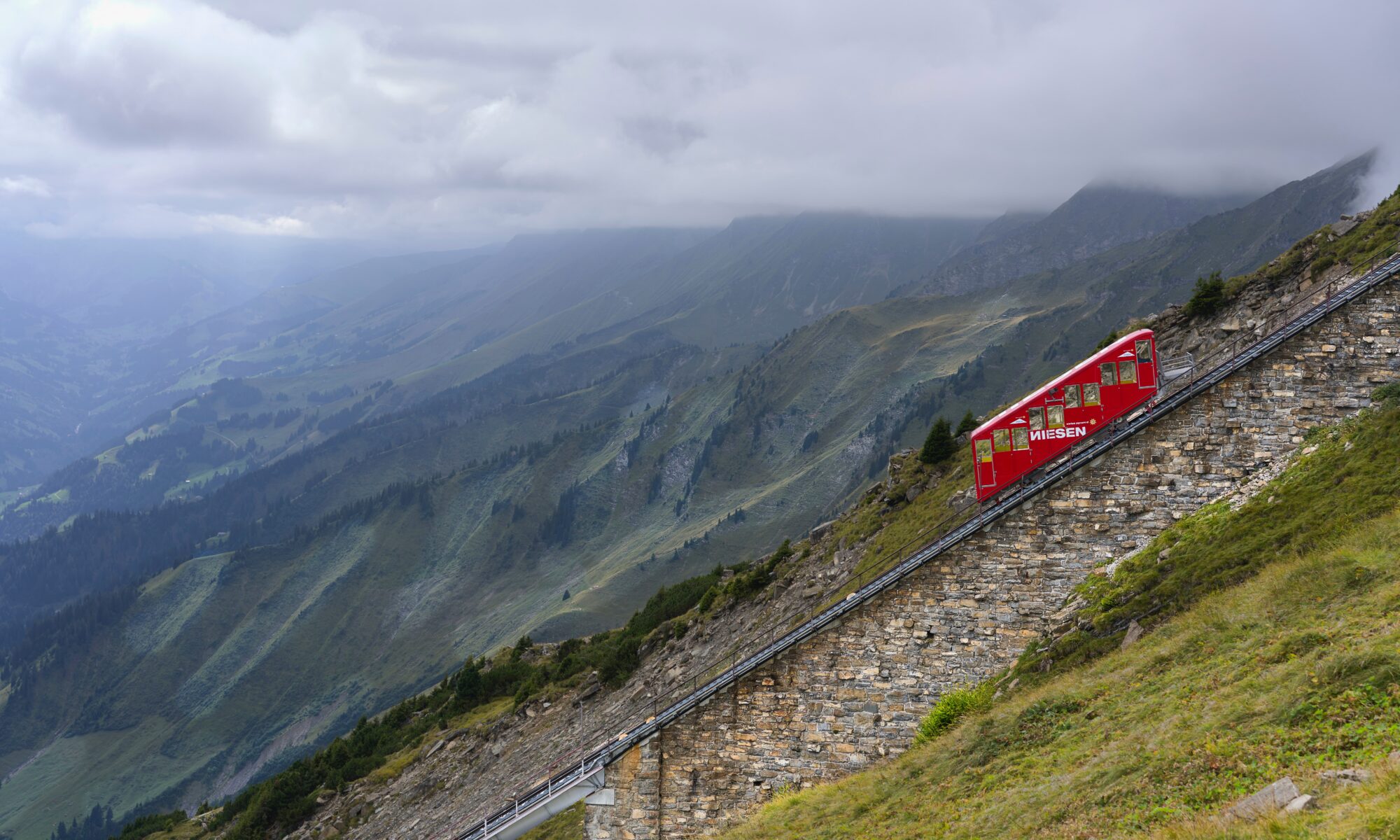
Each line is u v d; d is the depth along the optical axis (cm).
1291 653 2598
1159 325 6103
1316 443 3953
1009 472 4522
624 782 4312
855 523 7000
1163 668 3122
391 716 10862
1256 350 4106
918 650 4134
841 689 4162
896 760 3888
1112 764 2548
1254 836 1708
